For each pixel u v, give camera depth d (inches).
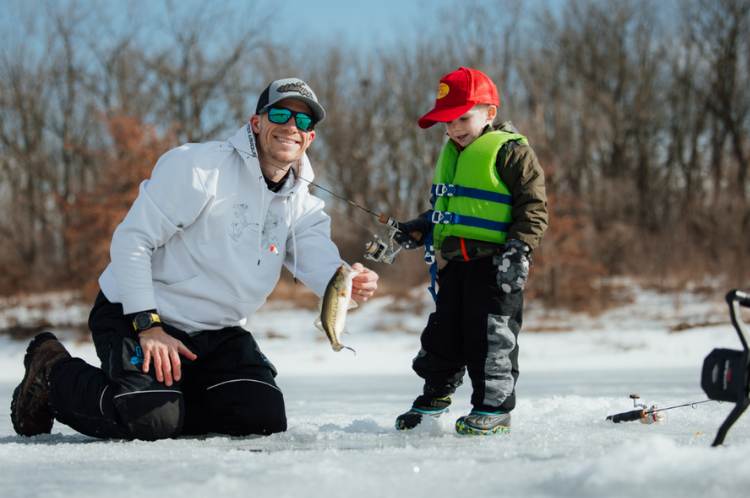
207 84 1496.1
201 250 177.3
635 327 828.0
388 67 1713.8
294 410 247.6
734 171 1386.6
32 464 130.5
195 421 178.4
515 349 171.0
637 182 1528.1
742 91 1496.1
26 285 1172.5
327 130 1690.5
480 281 171.9
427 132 1651.1
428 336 178.2
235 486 103.6
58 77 1526.8
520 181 171.8
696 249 1087.0
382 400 299.3
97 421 167.9
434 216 178.4
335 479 107.0
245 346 181.6
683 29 1581.0
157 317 168.2
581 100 1568.7
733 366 114.3
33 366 178.7
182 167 174.1
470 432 164.2
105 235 927.0
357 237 1507.1
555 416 199.6
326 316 164.2
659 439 112.4
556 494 99.7
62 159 1521.9
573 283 976.9
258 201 180.7
